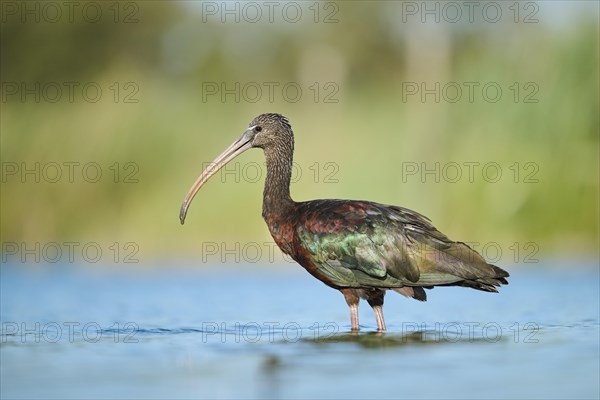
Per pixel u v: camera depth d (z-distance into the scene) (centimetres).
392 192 2525
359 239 1455
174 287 2131
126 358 1212
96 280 2261
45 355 1240
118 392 1017
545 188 2450
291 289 2089
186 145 2667
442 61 3319
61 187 2670
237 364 1156
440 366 1127
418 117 2588
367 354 1210
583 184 2444
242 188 2561
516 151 2480
